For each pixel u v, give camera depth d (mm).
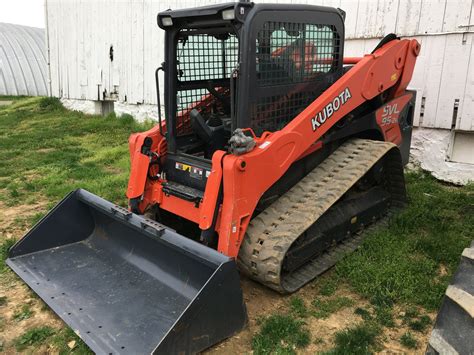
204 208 3402
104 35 11398
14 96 21969
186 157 3938
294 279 3730
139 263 3799
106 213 3938
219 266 2902
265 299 3631
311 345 3098
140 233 3742
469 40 5668
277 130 3779
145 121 10438
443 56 5922
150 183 4090
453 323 2006
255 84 3484
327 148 4434
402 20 6188
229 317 3027
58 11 13086
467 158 6125
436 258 4055
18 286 3861
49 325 3381
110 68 11500
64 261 4004
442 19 5836
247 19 3309
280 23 3553
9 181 6746
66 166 7438
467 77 5766
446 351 1944
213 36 3943
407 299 3523
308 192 3871
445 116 6043
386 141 4918
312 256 3883
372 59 4320
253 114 3539
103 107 12453
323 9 3936
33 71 23578
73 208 4246
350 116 4363
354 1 6613
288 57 3713
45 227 4133
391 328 3248
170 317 3201
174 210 3869
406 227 4574
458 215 5055
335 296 3641
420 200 5242
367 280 3727
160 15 3738
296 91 3863
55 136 9844
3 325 3393
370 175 4590
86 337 3039
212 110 4359
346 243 4328
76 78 12977
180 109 4109
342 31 4191
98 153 8242
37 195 6156
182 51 3971
